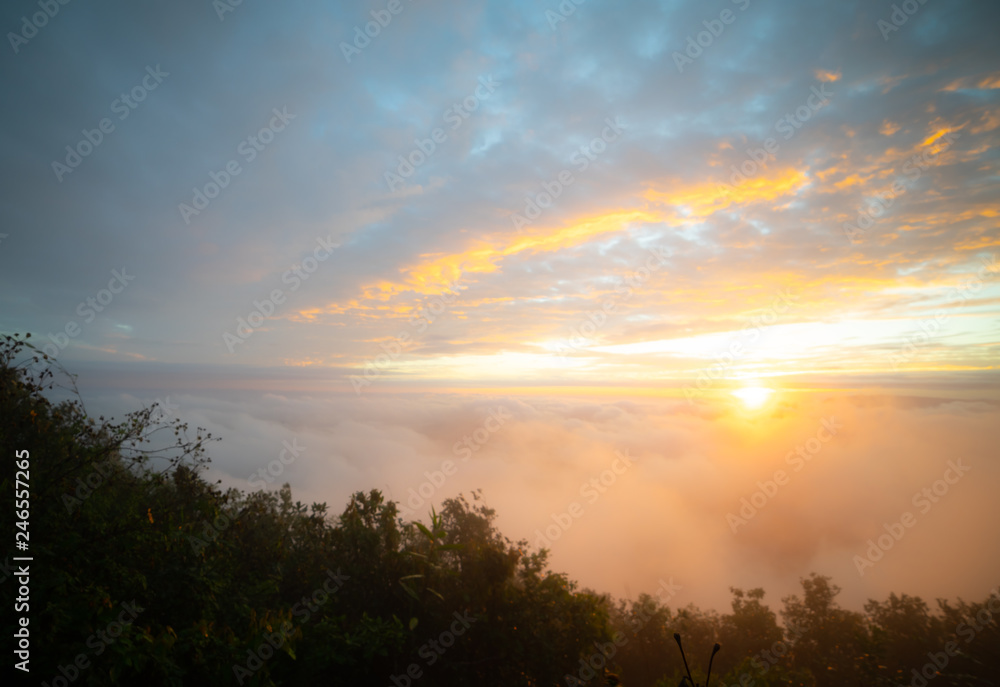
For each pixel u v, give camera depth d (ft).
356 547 24.11
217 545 21.08
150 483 21.18
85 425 19.95
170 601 16.99
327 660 17.93
